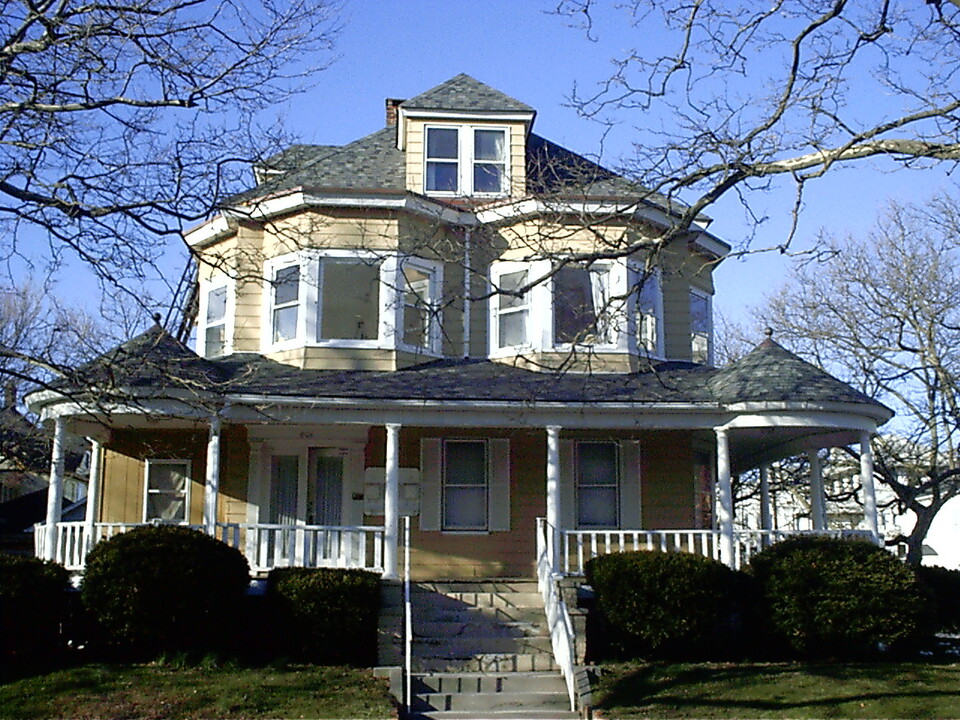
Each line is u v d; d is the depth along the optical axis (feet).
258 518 59.26
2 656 45.21
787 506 128.36
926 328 93.45
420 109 66.13
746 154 34.37
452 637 49.14
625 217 38.86
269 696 39.78
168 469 60.70
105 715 36.96
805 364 57.31
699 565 48.98
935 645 52.37
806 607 48.83
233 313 63.10
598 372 59.82
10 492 134.00
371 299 60.64
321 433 60.44
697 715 39.14
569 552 60.80
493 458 61.11
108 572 45.78
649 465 62.39
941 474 90.12
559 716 40.93
